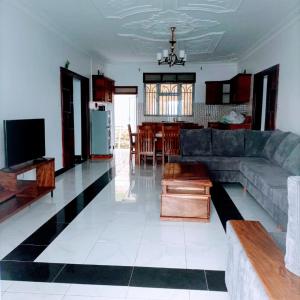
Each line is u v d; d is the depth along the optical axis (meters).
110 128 9.02
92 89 8.62
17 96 4.34
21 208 3.47
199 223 3.49
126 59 9.28
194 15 4.91
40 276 2.37
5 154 3.67
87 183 5.38
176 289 2.21
